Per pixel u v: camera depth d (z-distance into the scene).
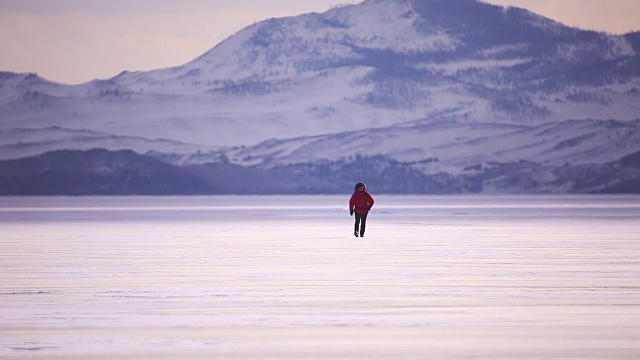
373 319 43.22
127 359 34.69
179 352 35.84
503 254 80.00
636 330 39.97
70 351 36.06
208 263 72.19
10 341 37.97
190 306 47.59
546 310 45.75
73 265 70.62
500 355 34.97
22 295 52.03
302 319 43.28
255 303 48.66
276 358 34.81
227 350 36.19
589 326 41.03
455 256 78.06
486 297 50.62
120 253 83.00
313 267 68.38
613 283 56.91
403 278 60.34
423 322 42.31
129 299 50.31
